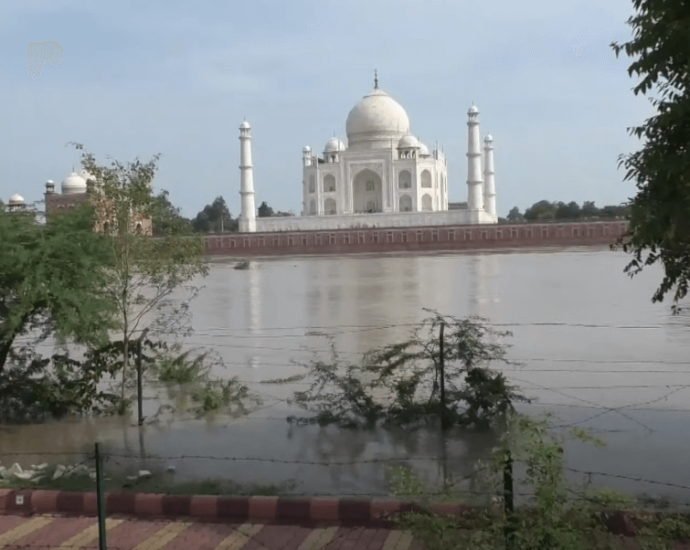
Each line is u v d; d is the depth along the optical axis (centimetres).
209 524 497
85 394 805
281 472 586
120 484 566
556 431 662
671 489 526
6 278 726
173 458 609
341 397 745
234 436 691
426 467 588
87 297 746
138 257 838
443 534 395
